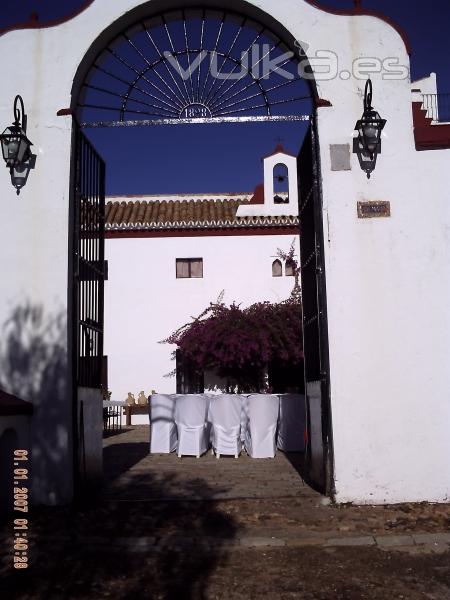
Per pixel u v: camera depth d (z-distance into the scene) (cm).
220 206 2264
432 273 712
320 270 725
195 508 688
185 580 489
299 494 742
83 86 780
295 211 2106
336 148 730
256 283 2039
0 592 468
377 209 720
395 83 742
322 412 711
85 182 795
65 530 606
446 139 727
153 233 2067
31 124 738
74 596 460
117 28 770
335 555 539
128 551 554
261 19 771
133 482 851
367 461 686
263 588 471
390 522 616
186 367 2003
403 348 701
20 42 754
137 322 2036
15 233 723
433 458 686
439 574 495
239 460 1082
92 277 817
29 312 710
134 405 1977
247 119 777
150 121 776
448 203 722
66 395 696
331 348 700
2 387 701
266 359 1684
